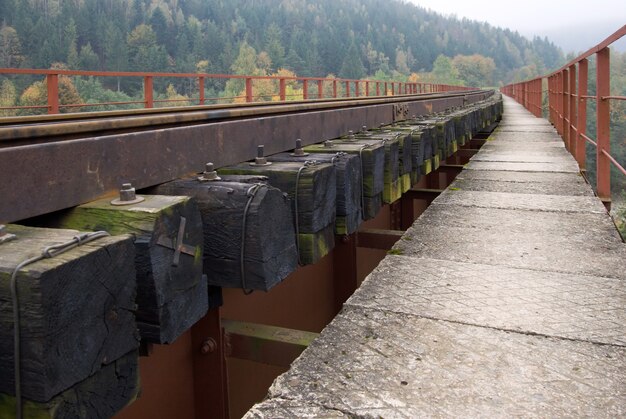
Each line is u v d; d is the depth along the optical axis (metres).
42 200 2.22
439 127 7.59
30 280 1.53
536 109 21.69
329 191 3.50
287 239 2.90
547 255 3.64
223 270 2.68
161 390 3.01
